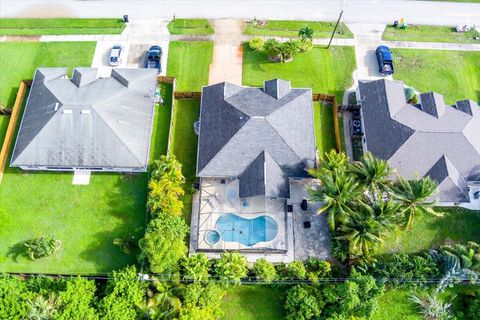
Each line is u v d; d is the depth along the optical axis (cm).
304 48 5566
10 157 4916
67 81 5047
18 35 5741
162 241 3969
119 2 6016
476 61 5772
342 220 4175
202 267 4100
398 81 5175
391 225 4044
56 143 4638
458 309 4350
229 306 4284
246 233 4478
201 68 5547
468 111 4969
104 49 5656
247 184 4522
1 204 4678
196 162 4906
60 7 5972
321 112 5288
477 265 4175
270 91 5000
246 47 5722
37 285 4059
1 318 3738
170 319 3878
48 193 4741
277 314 4272
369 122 4956
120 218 4634
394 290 4391
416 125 4759
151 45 5691
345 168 4331
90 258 4453
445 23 6078
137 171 4828
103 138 4650
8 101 5288
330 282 4250
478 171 4681
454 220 4738
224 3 6059
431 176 4625
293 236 4612
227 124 4747
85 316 3741
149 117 4922
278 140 4641
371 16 6072
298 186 4834
